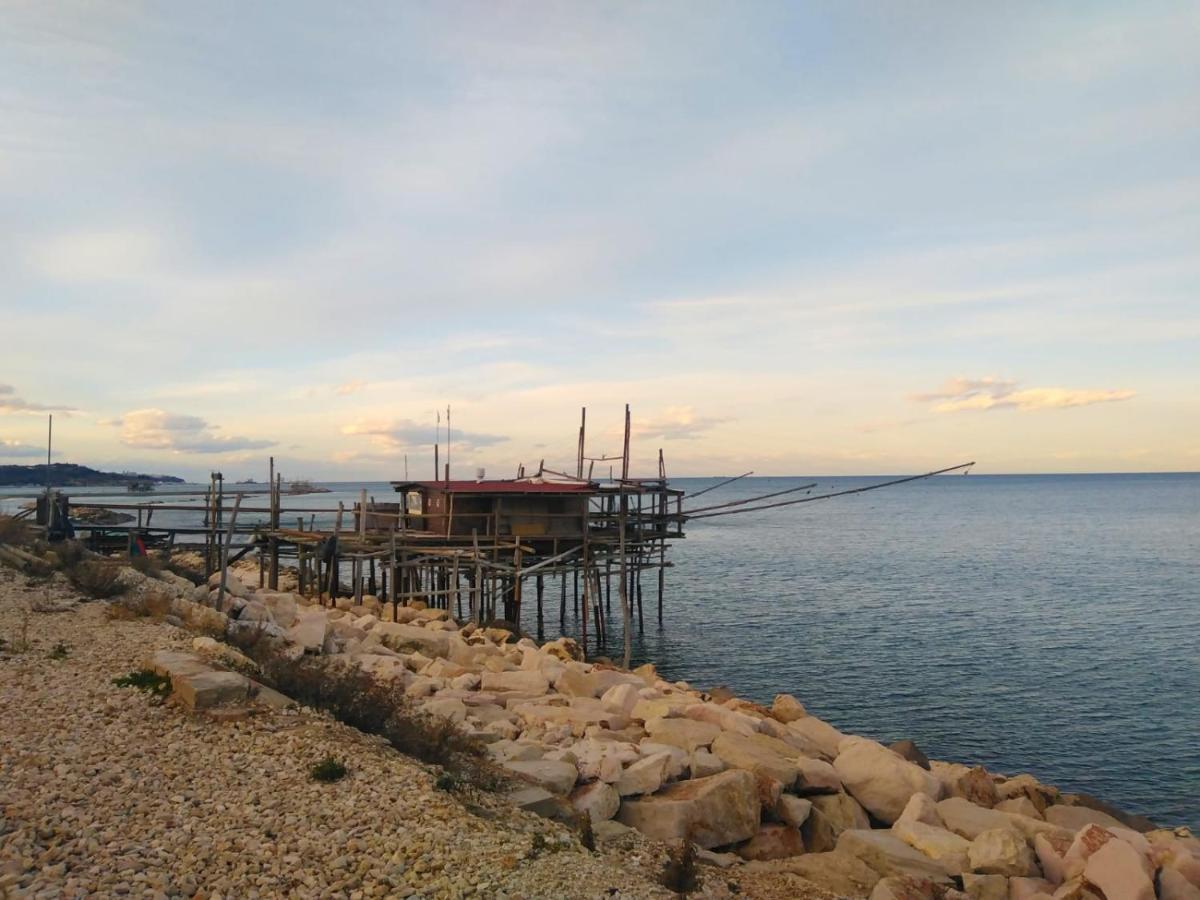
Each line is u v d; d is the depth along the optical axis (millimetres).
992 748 24516
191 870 7691
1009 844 12172
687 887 9570
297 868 7961
